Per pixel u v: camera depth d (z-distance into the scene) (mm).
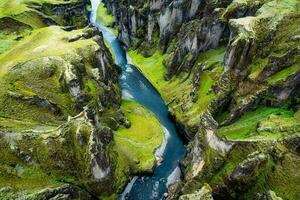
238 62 115438
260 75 110500
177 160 114938
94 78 129750
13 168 92562
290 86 103938
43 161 96188
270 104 107375
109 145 108375
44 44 142500
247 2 135000
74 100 118312
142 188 105375
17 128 101000
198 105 125375
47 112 113688
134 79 165000
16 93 112625
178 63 153875
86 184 97500
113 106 130750
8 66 125562
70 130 99938
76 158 98375
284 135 91188
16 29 169750
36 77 122062
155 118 135125
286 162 85688
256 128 97938
